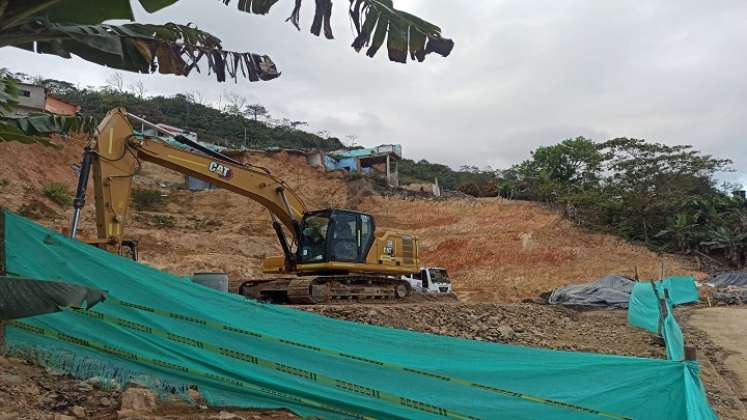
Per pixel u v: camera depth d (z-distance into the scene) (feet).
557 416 16.47
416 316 45.78
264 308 18.06
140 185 139.95
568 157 184.24
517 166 196.24
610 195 163.73
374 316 42.63
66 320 18.12
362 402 17.06
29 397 15.75
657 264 136.46
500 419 16.60
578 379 16.76
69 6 14.14
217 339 17.81
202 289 18.29
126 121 38.01
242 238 115.24
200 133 205.46
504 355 17.29
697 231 152.66
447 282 90.63
